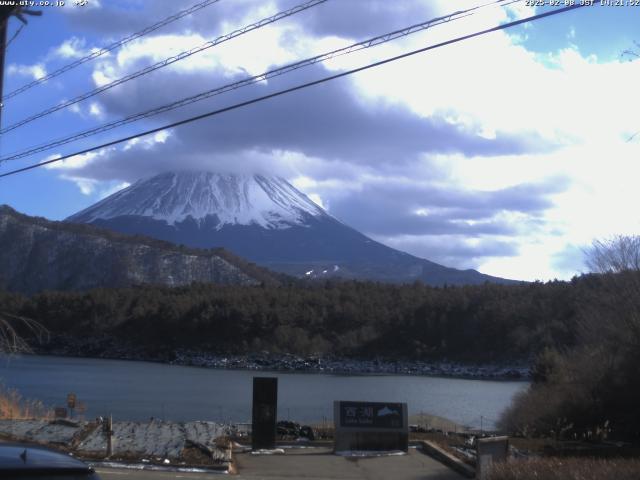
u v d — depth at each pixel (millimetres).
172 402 50000
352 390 69938
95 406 45562
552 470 12133
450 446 18453
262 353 121938
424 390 71500
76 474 5250
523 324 101312
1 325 21672
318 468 15461
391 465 16016
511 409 32719
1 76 9539
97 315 133250
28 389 58188
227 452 16438
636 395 26062
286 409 45812
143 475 13727
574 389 27422
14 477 4891
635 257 30281
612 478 11352
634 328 26906
